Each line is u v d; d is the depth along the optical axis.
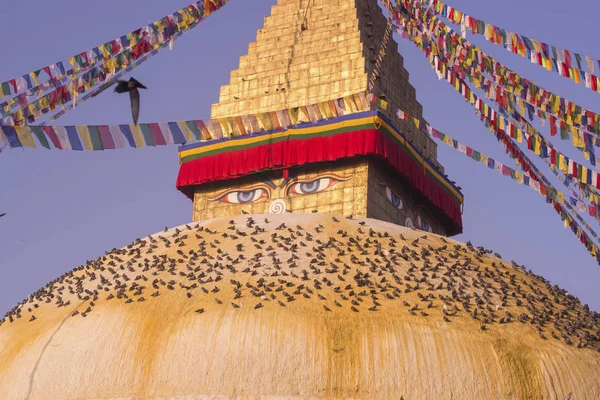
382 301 17.20
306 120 25.48
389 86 27.14
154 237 20.41
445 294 17.67
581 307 19.52
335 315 16.77
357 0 27.42
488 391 16.09
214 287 17.55
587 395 16.59
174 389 16.09
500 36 16.97
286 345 16.23
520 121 18.27
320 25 27.48
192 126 17.69
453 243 20.38
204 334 16.53
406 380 15.99
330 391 15.88
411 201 26.56
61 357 17.16
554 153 17.20
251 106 26.89
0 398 17.20
